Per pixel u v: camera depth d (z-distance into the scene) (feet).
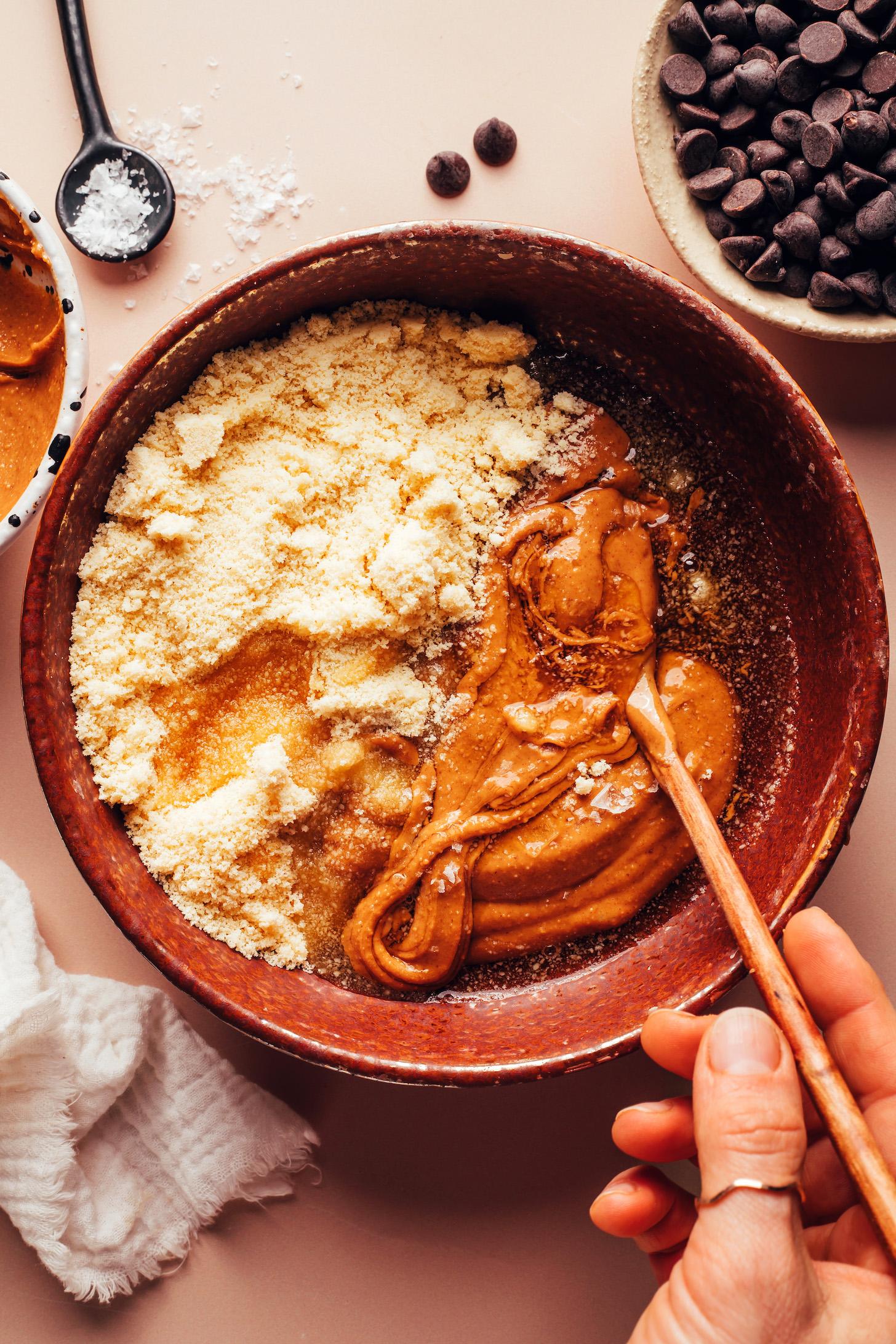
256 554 1.25
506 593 1.29
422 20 1.38
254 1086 1.36
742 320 1.39
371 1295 1.37
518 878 1.28
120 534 1.25
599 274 1.24
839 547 1.24
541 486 1.31
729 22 1.30
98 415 1.20
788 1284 1.05
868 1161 1.04
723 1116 1.07
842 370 1.38
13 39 1.38
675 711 1.31
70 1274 1.33
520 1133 1.38
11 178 1.37
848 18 1.28
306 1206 1.38
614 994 1.28
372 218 1.38
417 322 1.30
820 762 1.26
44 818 1.37
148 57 1.38
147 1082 1.36
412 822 1.28
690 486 1.33
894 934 1.37
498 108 1.39
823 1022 1.20
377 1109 1.38
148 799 1.25
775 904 1.23
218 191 1.38
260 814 1.25
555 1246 1.37
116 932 1.37
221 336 1.25
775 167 1.30
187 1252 1.37
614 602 1.31
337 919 1.29
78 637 1.24
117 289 1.38
